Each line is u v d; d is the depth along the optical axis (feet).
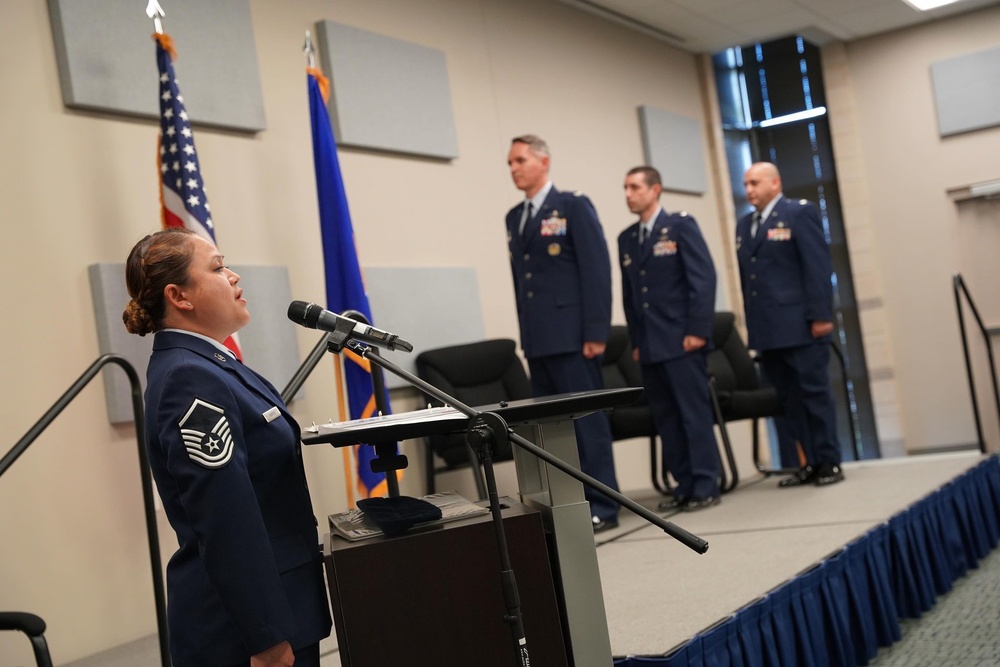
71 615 10.59
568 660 6.01
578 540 6.14
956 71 24.67
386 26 15.93
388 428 5.40
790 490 16.08
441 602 5.62
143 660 10.01
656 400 16.25
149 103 11.91
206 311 5.46
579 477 5.43
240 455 5.03
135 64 11.80
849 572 10.72
